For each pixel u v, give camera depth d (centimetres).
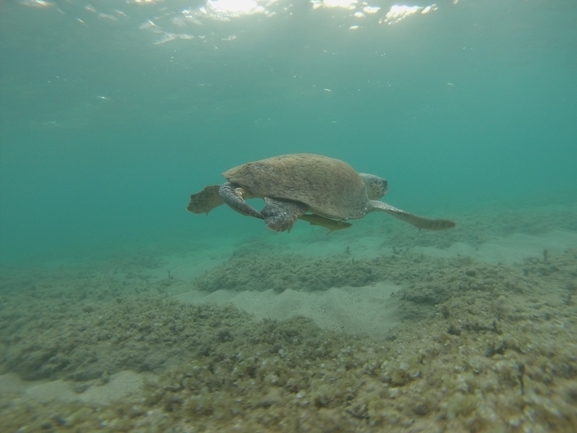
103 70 2012
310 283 754
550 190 3069
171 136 4619
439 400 262
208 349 442
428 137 9731
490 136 13525
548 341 321
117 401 348
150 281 1255
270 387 332
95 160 6109
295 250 1432
